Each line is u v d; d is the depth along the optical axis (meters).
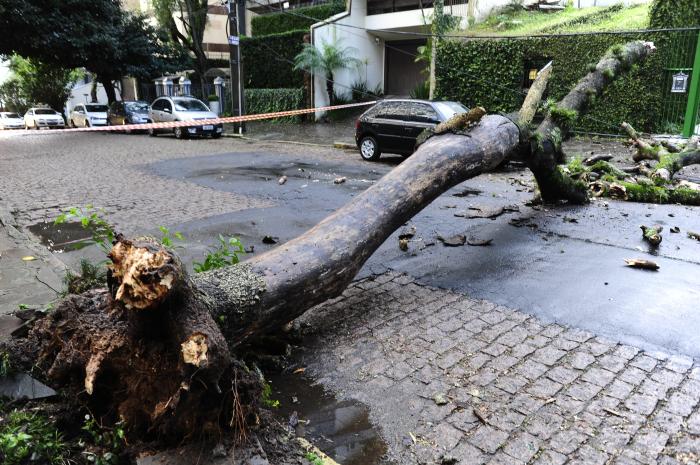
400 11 25.03
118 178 11.45
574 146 15.17
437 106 12.66
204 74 31.06
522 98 18.47
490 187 9.93
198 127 20.81
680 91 15.52
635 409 3.09
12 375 2.96
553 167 7.49
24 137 23.23
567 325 4.18
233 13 21.77
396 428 2.99
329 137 20.31
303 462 2.65
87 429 2.72
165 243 3.21
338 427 3.01
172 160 14.37
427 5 24.36
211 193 9.61
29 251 6.20
